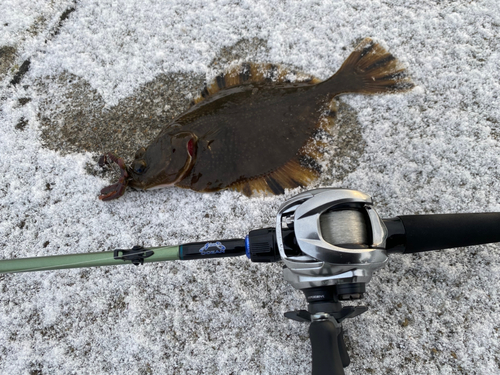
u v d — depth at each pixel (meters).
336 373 0.25
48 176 0.42
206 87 0.44
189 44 0.45
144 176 0.38
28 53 0.46
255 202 0.39
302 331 0.36
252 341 0.36
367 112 0.40
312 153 0.39
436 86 0.40
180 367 0.37
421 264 0.36
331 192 0.26
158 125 0.43
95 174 0.42
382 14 0.43
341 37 0.43
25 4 0.48
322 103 0.40
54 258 0.30
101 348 0.38
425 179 0.38
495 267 0.35
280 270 0.38
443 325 0.35
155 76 0.45
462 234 0.28
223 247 0.28
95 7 0.47
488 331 0.34
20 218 0.42
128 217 0.41
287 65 0.43
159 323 0.38
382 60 0.41
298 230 0.25
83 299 0.39
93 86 0.45
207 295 0.38
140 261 0.29
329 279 0.26
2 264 0.30
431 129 0.39
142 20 0.46
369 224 0.26
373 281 0.36
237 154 0.38
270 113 0.39
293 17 0.44
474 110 0.39
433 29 0.42
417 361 0.34
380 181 0.39
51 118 0.44
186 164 0.38
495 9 0.41
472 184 0.38
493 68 0.40
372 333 0.35
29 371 0.38
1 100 0.45
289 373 0.35
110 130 0.44
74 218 0.41
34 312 0.39
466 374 0.34
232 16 0.45
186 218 0.40
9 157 0.43
